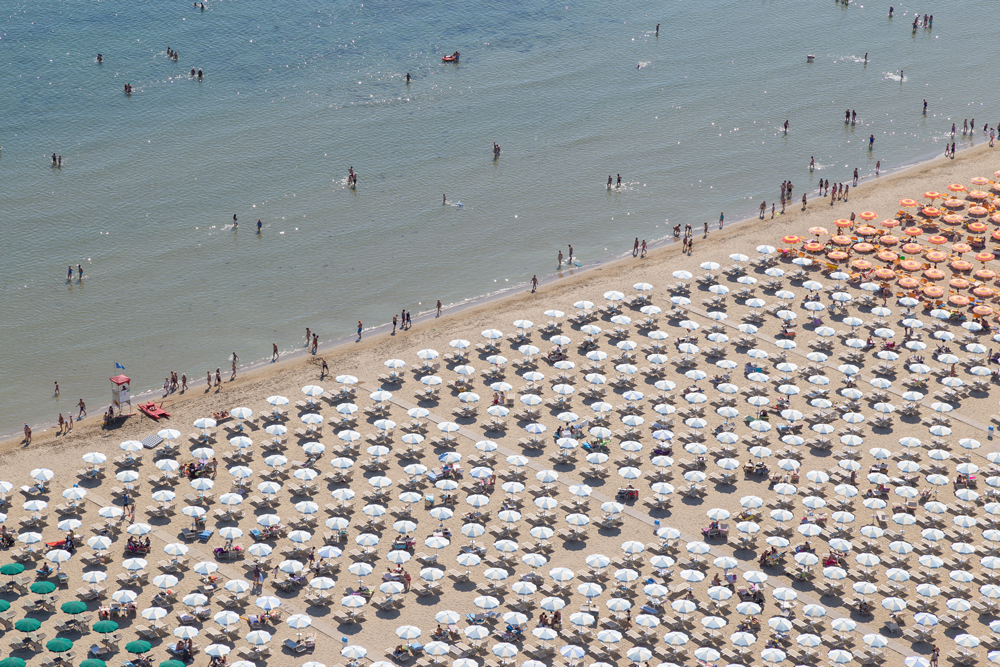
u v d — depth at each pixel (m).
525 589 191.50
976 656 184.00
